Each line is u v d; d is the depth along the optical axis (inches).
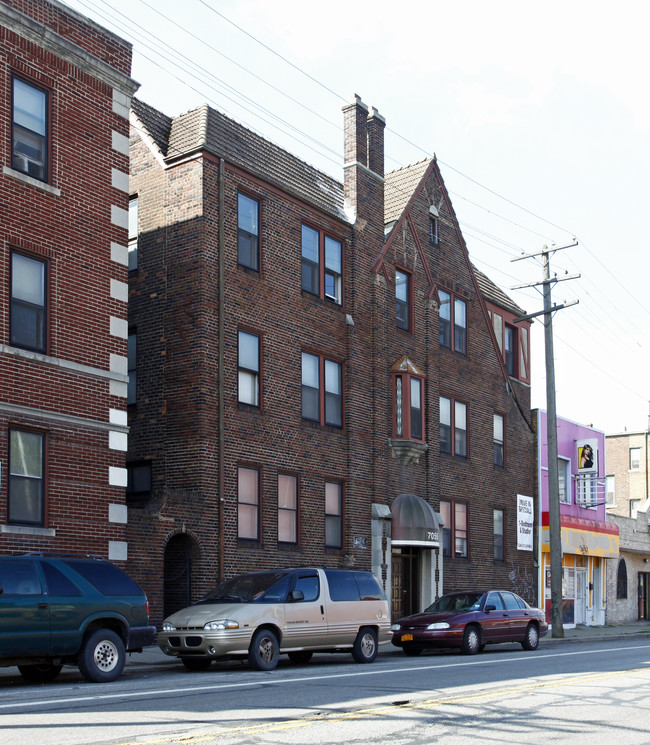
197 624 638.5
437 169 1293.1
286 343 1000.9
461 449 1286.9
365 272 1123.9
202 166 932.6
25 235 722.2
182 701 480.4
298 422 1004.6
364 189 1139.9
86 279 767.7
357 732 388.8
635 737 390.0
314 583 721.6
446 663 747.4
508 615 915.4
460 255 1330.0
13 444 697.6
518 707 469.7
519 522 1387.8
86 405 753.0
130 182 989.8
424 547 1176.8
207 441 891.4
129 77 827.4
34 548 694.5
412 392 1171.9
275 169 1031.6
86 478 745.0
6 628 531.8
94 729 390.9
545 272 1197.7
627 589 1695.4
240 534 920.9
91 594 580.1
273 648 667.4
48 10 768.3
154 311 944.3
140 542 805.9
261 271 981.8
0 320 695.1
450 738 378.0
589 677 620.4
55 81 763.4
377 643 764.0
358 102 1144.2
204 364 901.2
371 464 1099.3
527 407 1475.1
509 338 1475.1
